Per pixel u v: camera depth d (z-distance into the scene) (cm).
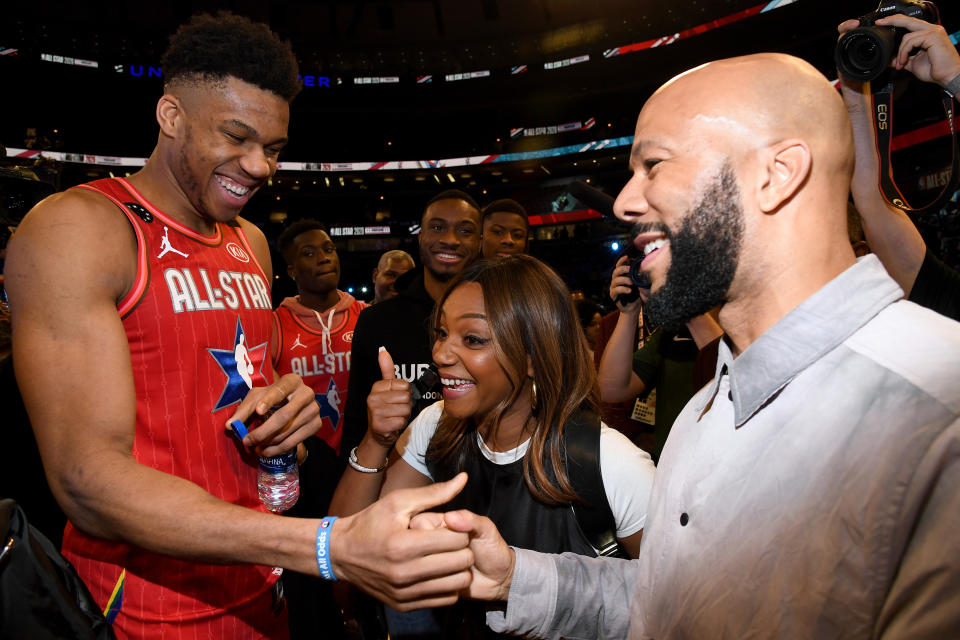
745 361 66
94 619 78
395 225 2552
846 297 61
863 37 102
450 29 2380
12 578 70
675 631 69
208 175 115
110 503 87
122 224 110
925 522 50
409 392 126
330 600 191
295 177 2527
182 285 118
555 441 119
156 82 2088
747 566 61
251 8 2178
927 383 53
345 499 132
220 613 120
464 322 123
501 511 124
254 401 116
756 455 64
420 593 78
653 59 2211
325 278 315
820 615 55
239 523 84
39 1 1948
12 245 99
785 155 62
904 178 1634
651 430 251
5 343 139
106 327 99
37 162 200
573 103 2475
